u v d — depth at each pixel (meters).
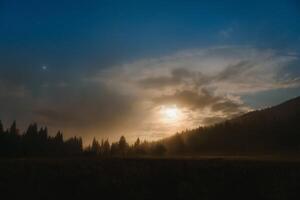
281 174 40.03
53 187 38.69
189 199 35.62
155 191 38.03
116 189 37.88
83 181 40.22
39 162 49.00
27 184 39.19
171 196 36.75
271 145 133.75
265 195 35.97
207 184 39.00
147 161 49.50
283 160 52.06
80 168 45.16
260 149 128.88
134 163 48.19
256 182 38.59
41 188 38.28
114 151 130.25
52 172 43.22
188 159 51.75
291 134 145.12
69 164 47.25
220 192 37.25
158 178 41.19
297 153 103.25
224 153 124.31
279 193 36.00
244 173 40.81
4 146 86.69
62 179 40.97
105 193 37.03
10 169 43.94
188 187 37.97
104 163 48.34
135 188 38.38
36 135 124.38
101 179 40.62
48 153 96.44
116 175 42.16
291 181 38.25
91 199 35.72
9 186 38.38
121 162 49.00
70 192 37.44
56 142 131.50
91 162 49.22
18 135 112.31
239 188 37.81
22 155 84.31
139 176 41.81
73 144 140.62
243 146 141.25
